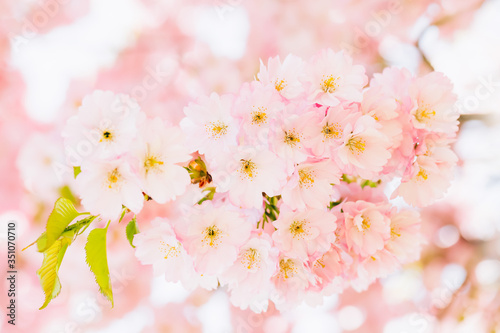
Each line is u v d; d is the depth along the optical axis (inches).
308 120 19.6
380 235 20.9
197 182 20.6
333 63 20.3
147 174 19.4
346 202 21.0
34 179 31.9
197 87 35.8
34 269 33.9
